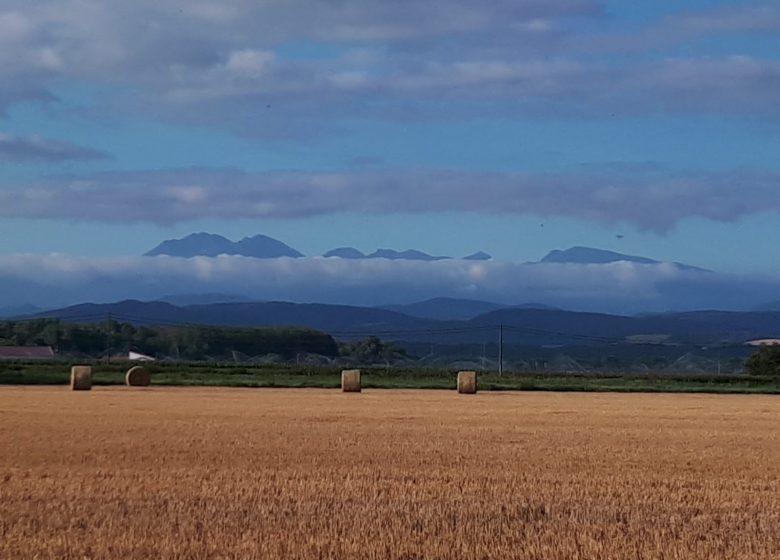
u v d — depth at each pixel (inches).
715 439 1449.3
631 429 1603.1
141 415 1788.9
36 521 760.3
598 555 679.1
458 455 1179.9
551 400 2509.8
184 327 7101.4
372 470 1034.1
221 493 878.4
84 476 978.1
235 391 2778.1
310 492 888.3
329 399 2415.1
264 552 667.4
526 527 758.5
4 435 1389.0
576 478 995.9
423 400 2417.6
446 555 672.4
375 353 7214.6
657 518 802.2
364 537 712.4
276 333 7091.5
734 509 847.1
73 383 2706.7
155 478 965.2
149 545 683.4
